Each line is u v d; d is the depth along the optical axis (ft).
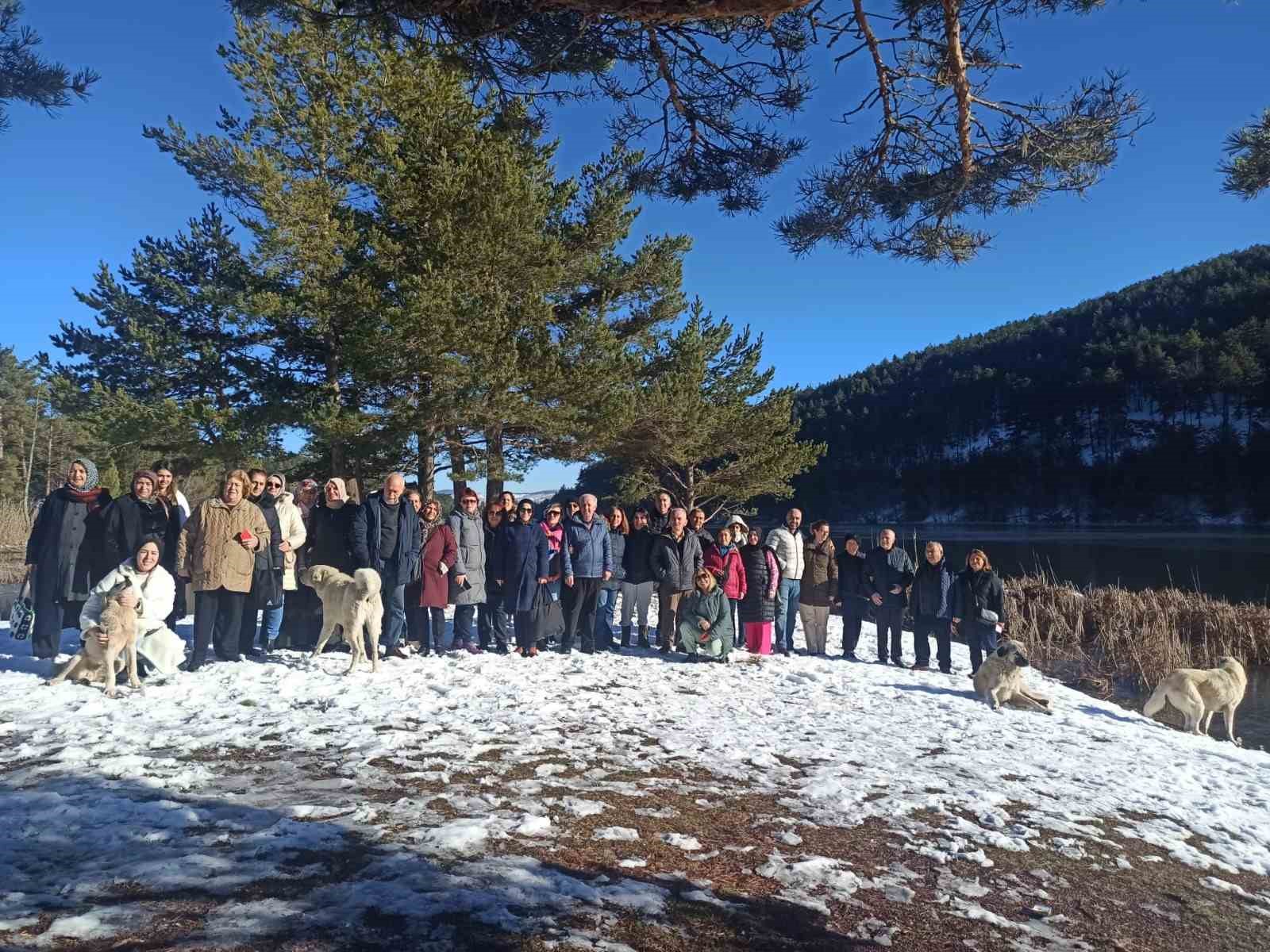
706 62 19.66
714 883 10.63
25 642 25.82
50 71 20.40
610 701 21.68
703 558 32.50
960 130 18.25
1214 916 11.79
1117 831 15.06
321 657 24.06
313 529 26.03
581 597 29.14
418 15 15.21
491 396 48.47
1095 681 39.01
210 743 15.12
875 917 10.19
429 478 54.24
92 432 46.68
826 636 35.55
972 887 11.55
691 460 65.67
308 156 50.03
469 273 46.50
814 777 16.16
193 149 50.03
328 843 10.50
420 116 46.65
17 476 165.89
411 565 25.39
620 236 56.24
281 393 50.83
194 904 8.52
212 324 51.83
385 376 49.08
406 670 23.17
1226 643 47.80
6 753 13.79
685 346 59.93
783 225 20.95
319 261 46.93
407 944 7.97
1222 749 24.36
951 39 16.80
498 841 11.09
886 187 19.99
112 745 14.53
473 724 17.80
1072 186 19.07
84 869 9.23
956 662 35.70
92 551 22.84
